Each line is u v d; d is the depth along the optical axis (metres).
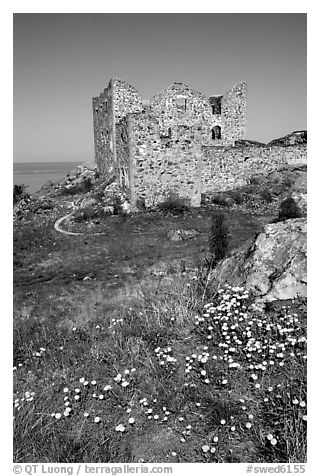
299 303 6.80
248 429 4.86
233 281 8.00
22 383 6.49
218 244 10.45
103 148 32.06
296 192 24.98
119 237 18.45
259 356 5.89
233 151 26.64
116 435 5.09
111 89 28.16
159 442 4.92
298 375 5.41
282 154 28.03
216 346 6.36
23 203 28.56
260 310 6.91
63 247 17.53
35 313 9.77
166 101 29.84
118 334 7.38
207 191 26.28
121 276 12.69
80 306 9.79
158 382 5.71
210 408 5.21
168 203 22.73
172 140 23.30
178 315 7.41
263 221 20.48
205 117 31.25
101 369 6.43
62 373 6.50
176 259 13.24
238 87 32.06
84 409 5.62
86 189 31.06
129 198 23.50
